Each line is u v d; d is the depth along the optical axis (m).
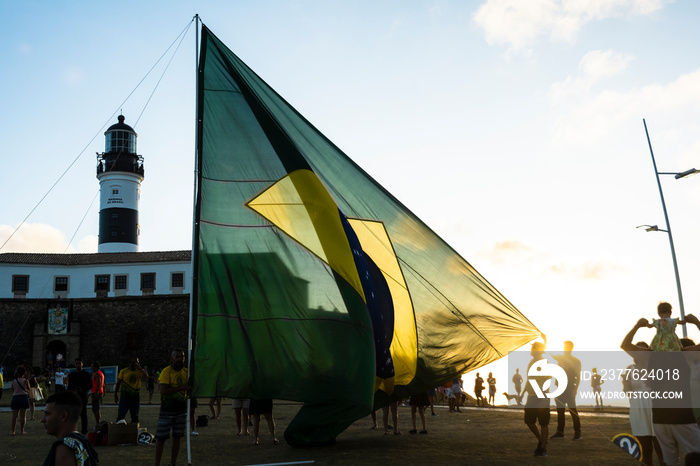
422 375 13.09
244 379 9.85
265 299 10.38
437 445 12.05
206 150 10.92
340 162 12.09
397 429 14.38
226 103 11.21
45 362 54.94
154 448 12.26
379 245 12.68
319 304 10.53
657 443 8.46
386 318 12.91
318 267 10.71
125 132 67.56
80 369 14.52
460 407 25.28
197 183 10.71
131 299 57.38
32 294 57.16
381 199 12.35
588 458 10.05
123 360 56.41
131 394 15.03
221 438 13.81
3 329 55.25
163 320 57.22
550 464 9.57
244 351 10.00
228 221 10.66
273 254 10.63
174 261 58.94
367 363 10.35
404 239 12.59
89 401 30.42
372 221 12.52
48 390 37.06
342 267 10.77
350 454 10.88
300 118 11.85
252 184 10.92
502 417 18.88
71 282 58.25
